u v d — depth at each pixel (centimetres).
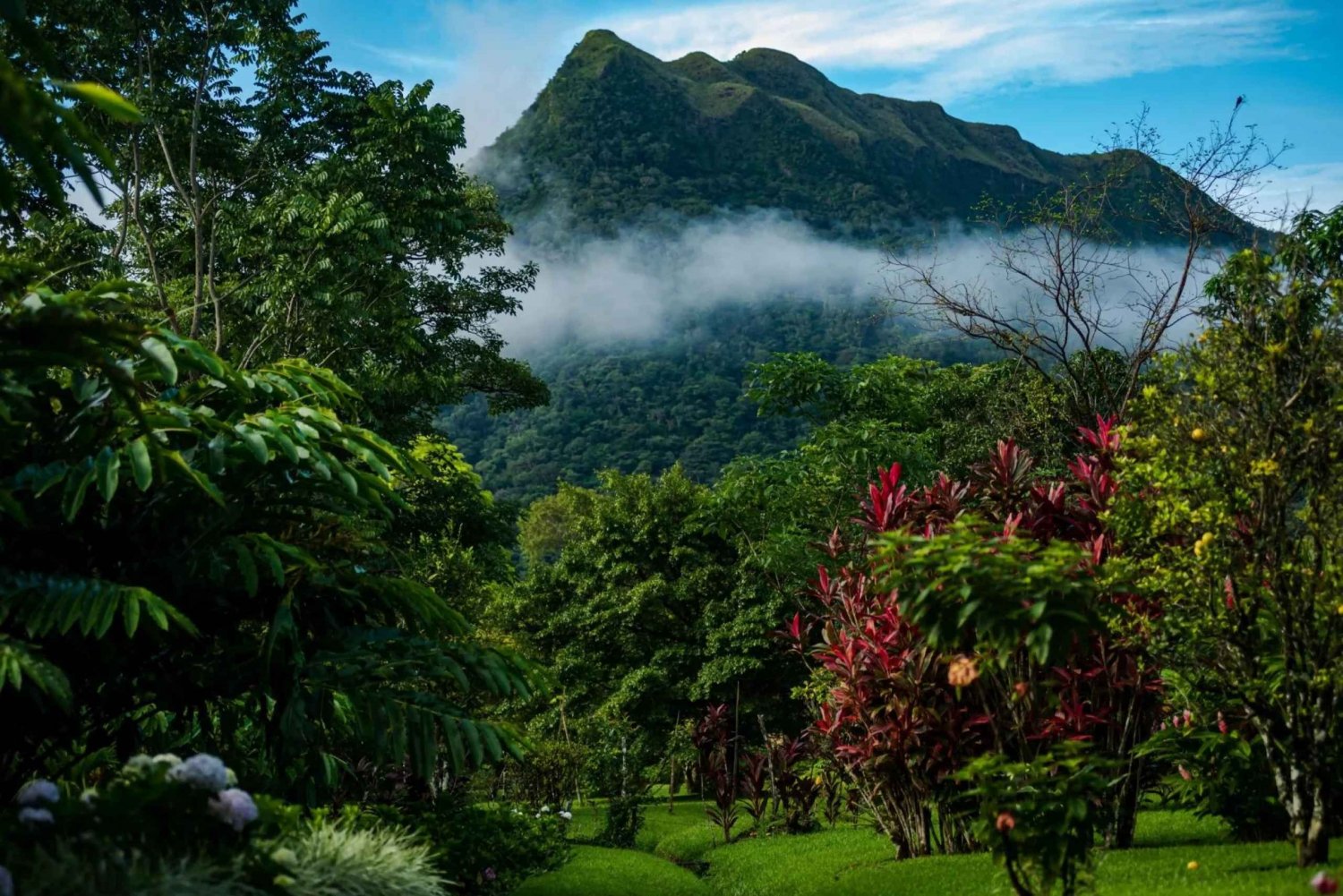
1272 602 597
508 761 1661
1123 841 793
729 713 2758
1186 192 1694
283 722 755
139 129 2067
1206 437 608
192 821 482
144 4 2008
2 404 636
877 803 942
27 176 1764
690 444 11419
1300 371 596
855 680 869
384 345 2006
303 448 774
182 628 767
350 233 1820
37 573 673
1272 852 659
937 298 1934
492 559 2622
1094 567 669
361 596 867
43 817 441
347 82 2202
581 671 3200
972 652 748
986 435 2202
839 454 1934
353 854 549
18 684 560
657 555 3444
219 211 2098
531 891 903
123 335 562
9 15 357
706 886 1119
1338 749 598
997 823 529
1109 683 780
